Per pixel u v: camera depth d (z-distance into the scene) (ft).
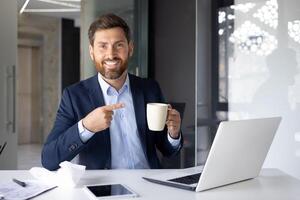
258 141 4.00
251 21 9.84
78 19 23.80
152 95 5.74
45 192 3.62
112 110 4.43
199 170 4.58
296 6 9.29
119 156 5.30
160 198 3.45
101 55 5.13
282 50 9.50
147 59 11.52
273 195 3.61
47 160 4.65
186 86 11.09
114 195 3.46
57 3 18.80
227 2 10.15
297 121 9.44
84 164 5.12
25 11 20.95
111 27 5.04
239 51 10.04
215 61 10.38
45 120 23.45
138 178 4.24
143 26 11.48
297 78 9.39
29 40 22.94
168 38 11.46
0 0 9.75
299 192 3.73
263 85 9.76
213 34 10.39
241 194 3.63
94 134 4.85
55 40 23.35
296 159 9.44
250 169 4.15
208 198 3.48
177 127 5.14
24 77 23.38
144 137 5.42
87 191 3.61
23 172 4.45
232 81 10.16
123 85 5.53
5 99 9.96
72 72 23.99
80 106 5.25
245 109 10.00
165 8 11.51
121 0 11.55
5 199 3.34
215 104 10.39
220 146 3.52
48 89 23.39
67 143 4.48
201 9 10.52
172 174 4.32
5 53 9.98
